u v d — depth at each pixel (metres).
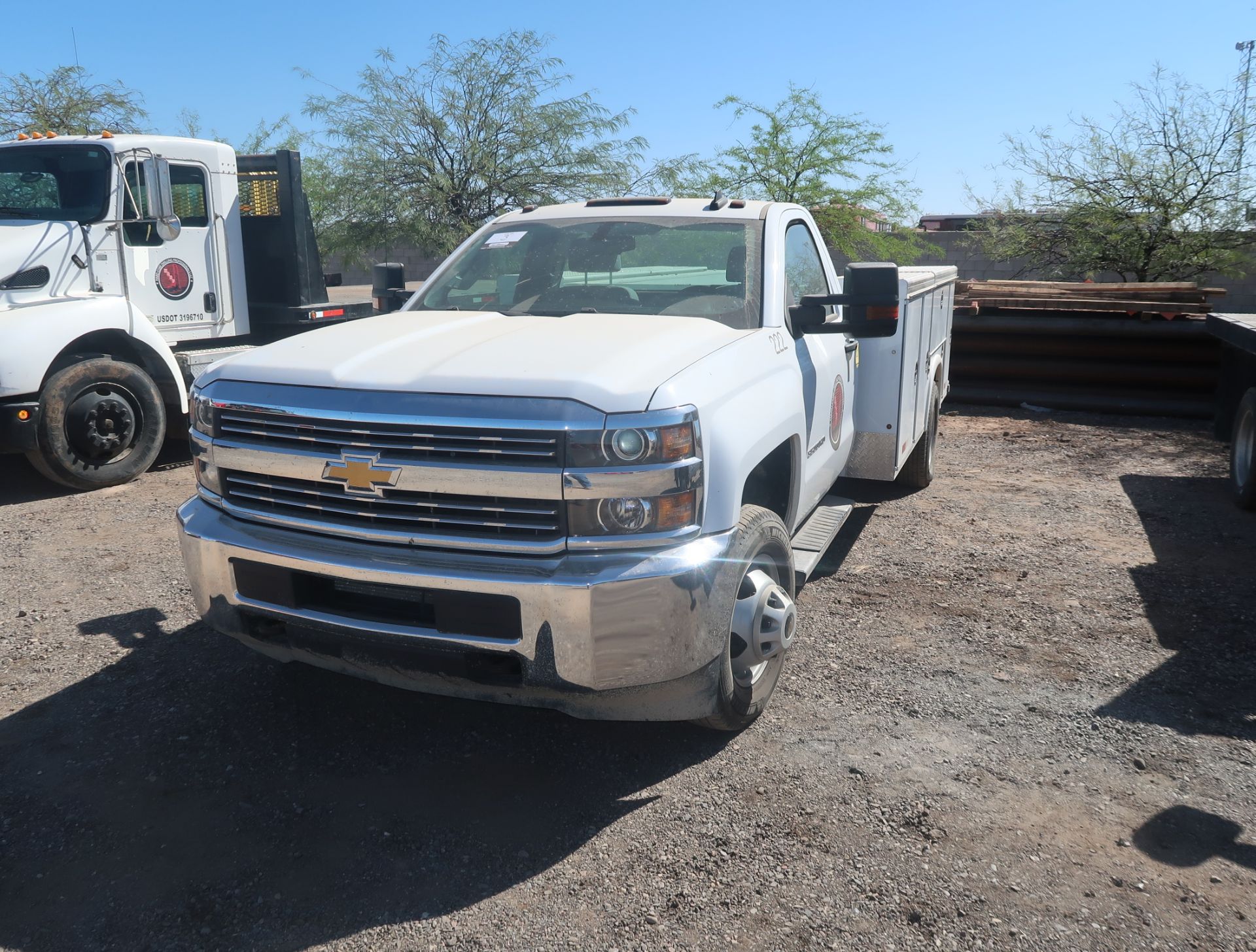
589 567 2.80
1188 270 18.53
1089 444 9.22
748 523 3.33
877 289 3.77
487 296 4.32
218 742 3.48
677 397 2.91
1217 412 7.59
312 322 8.68
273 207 8.53
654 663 2.88
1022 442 9.37
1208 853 2.89
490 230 4.73
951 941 2.52
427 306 4.39
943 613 4.79
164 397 7.59
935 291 6.44
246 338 8.80
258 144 23.05
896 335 5.19
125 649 4.23
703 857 2.86
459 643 2.86
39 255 6.86
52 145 7.34
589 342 3.23
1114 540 6.05
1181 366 10.60
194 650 4.24
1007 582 5.25
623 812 3.09
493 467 2.80
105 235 7.23
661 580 2.82
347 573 2.91
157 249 7.63
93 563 5.36
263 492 3.16
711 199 4.64
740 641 3.36
